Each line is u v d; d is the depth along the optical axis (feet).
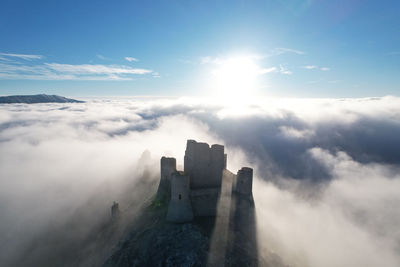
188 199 123.13
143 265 106.42
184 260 104.78
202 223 122.83
